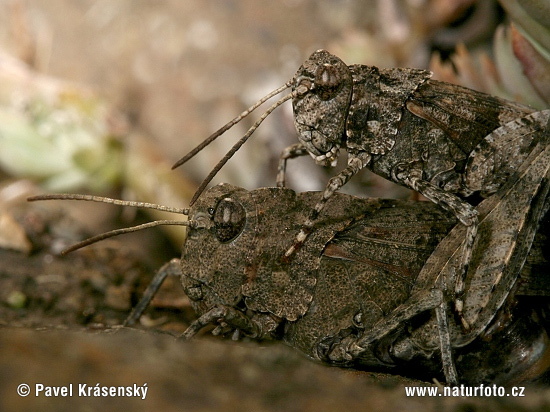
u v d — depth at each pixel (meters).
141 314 0.07
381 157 0.07
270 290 0.07
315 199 0.07
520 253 0.07
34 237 0.08
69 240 0.09
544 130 0.07
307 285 0.07
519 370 0.07
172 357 0.06
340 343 0.07
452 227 0.07
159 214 0.09
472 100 0.07
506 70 0.08
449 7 0.09
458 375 0.07
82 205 0.09
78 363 0.06
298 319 0.07
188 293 0.07
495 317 0.07
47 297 0.08
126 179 0.09
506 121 0.07
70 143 0.09
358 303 0.07
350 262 0.07
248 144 0.09
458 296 0.07
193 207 0.07
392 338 0.07
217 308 0.07
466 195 0.07
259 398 0.06
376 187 0.09
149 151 0.09
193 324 0.07
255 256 0.07
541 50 0.08
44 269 0.08
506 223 0.07
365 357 0.07
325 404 0.06
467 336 0.07
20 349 0.06
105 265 0.08
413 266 0.07
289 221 0.07
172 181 0.09
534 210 0.07
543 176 0.07
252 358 0.06
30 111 0.09
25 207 0.09
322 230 0.07
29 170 0.09
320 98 0.07
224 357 0.06
